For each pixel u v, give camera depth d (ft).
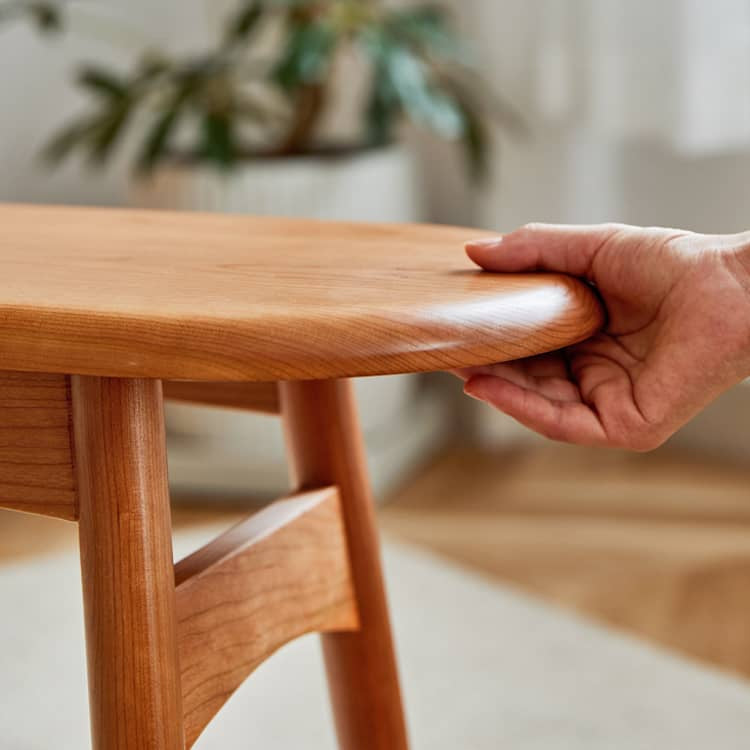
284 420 3.56
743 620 6.48
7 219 3.52
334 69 8.84
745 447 8.78
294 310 2.63
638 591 6.88
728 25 7.48
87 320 2.64
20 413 2.82
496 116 8.56
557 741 5.41
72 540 7.79
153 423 2.80
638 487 8.46
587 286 3.00
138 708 2.81
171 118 7.92
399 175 8.47
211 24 9.87
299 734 5.59
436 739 5.45
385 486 8.46
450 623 6.56
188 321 2.61
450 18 8.91
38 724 5.69
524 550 7.50
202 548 3.20
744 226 8.39
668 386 3.05
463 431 9.60
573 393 3.14
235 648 3.13
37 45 9.08
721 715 5.57
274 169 7.97
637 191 8.65
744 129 7.59
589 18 7.93
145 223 3.46
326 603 3.44
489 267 3.01
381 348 2.61
